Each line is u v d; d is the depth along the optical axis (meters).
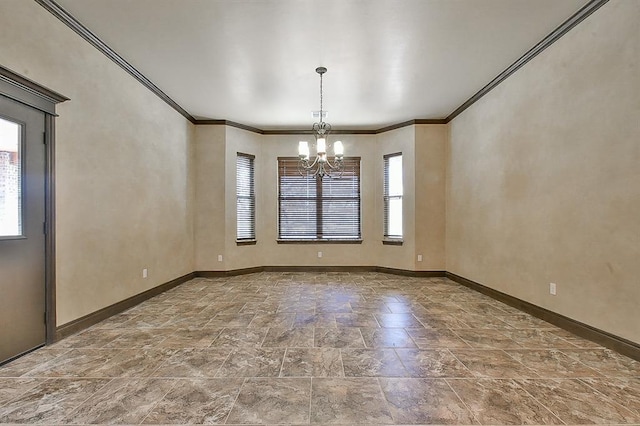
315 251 6.04
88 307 3.01
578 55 2.73
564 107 2.89
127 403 1.76
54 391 1.88
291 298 4.09
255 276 5.57
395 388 1.92
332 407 1.73
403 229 5.62
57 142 2.65
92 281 3.06
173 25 2.83
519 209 3.53
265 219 6.04
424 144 5.44
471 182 4.59
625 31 2.33
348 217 6.07
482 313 3.44
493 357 2.35
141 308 3.63
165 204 4.46
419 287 4.73
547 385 1.95
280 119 5.48
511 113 3.66
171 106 4.61
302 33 2.95
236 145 5.64
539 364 2.23
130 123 3.64
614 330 2.44
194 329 2.95
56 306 2.64
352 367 2.19
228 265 5.47
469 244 4.66
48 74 2.55
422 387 1.93
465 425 1.58
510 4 2.56
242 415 1.66
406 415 1.66
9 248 2.27
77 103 2.87
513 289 3.66
